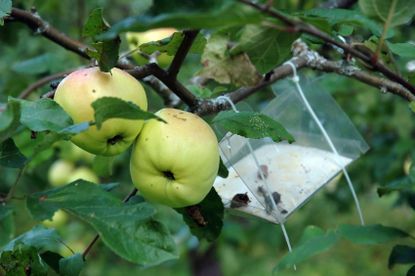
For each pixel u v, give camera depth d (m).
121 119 0.78
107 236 0.73
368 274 3.20
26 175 1.58
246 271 2.89
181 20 0.65
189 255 2.34
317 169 0.93
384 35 0.75
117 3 1.97
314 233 0.84
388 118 1.75
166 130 0.79
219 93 1.00
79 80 0.78
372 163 1.72
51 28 1.01
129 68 0.86
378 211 3.05
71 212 0.74
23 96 1.17
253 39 0.83
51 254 0.87
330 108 0.98
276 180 0.91
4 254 0.82
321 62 0.96
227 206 0.90
